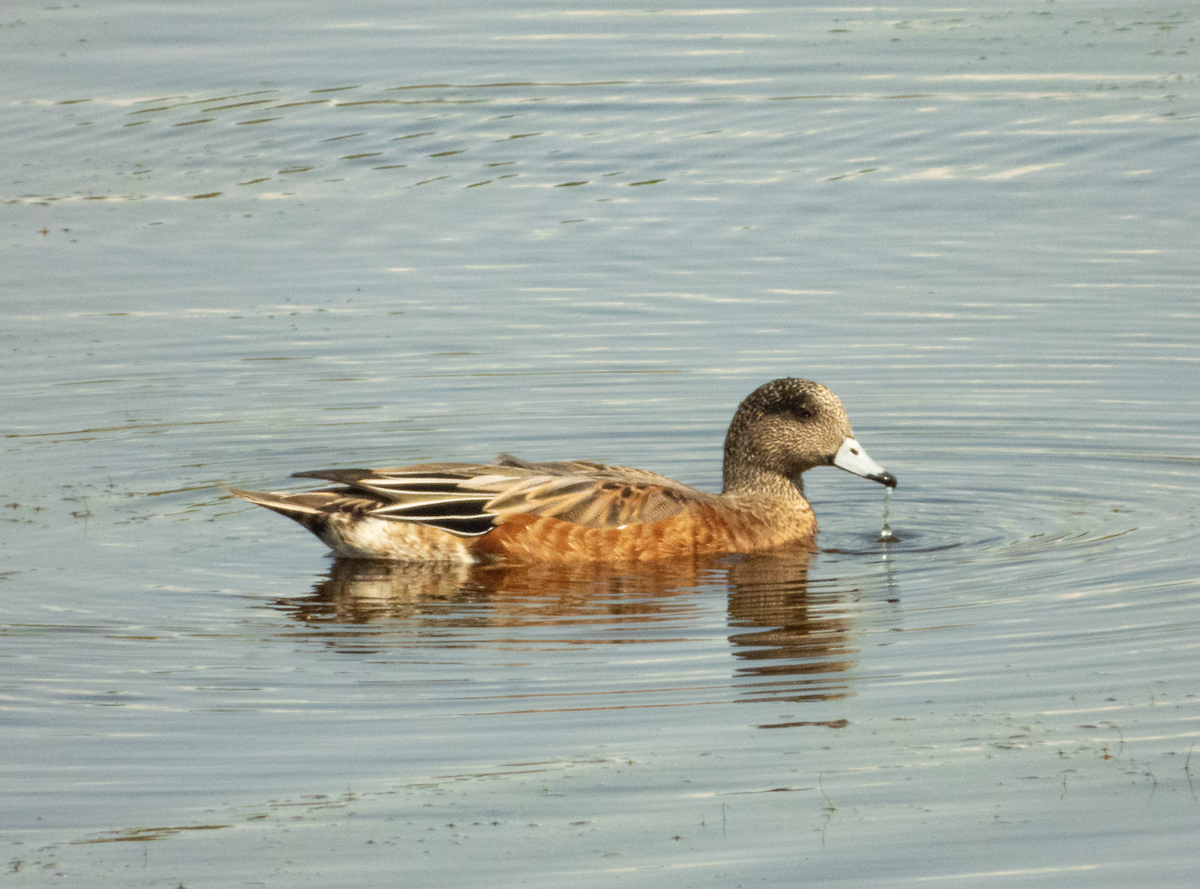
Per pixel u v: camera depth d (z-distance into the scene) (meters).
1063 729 9.62
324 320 20.34
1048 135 26.34
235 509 14.94
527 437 16.80
